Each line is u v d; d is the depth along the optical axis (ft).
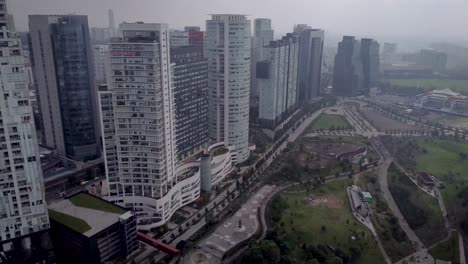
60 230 631.15
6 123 519.60
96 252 605.73
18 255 572.92
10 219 554.87
